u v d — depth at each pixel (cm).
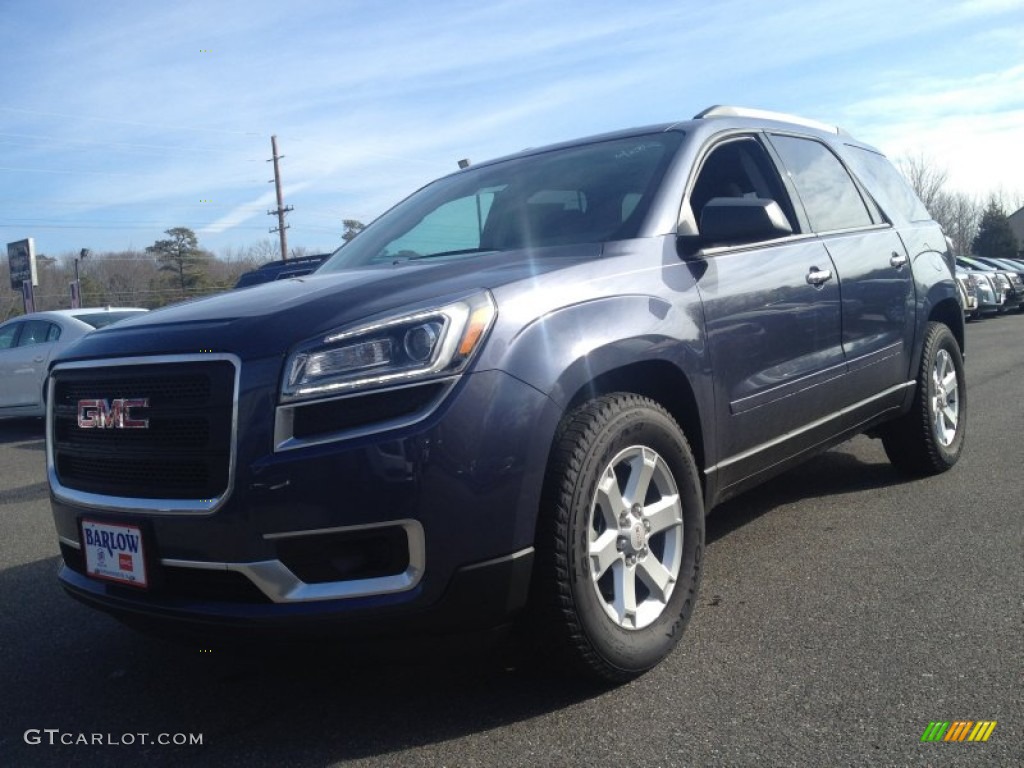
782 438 368
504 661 302
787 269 371
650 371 303
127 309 1168
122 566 264
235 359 244
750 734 244
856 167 482
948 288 522
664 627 291
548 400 254
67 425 287
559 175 376
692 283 319
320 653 244
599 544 271
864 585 350
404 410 238
